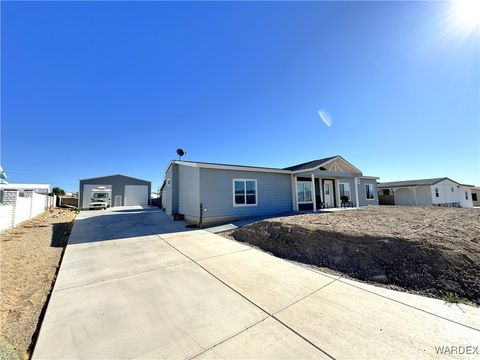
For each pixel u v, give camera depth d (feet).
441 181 77.61
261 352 6.63
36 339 7.50
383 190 87.04
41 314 9.48
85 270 14.53
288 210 43.73
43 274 14.23
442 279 11.32
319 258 16.17
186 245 21.43
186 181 40.11
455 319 8.35
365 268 13.76
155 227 32.60
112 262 16.22
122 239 24.29
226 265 15.47
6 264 15.76
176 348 6.91
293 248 18.35
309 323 8.21
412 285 11.59
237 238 24.26
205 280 12.74
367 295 10.73
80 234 27.25
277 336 7.43
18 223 33.76
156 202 92.43
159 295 10.81
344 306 9.55
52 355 6.61
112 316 8.91
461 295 10.24
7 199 31.60
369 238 16.08
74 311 9.32
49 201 67.92
